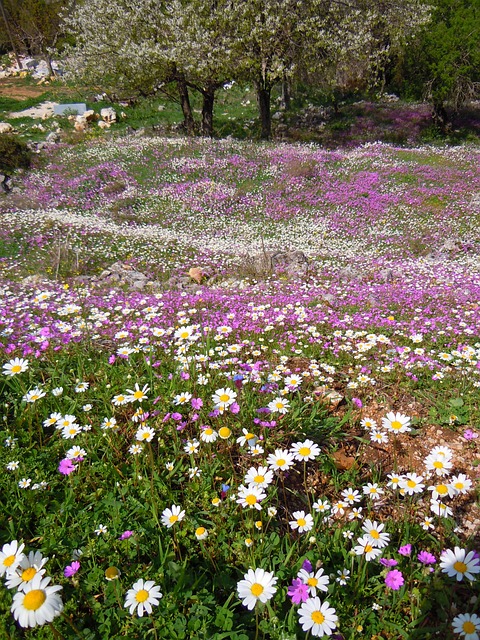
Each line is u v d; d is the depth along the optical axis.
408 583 2.89
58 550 2.94
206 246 15.16
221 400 3.70
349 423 4.52
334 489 3.73
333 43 23.30
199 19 23.19
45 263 12.95
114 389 4.57
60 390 4.12
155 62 23.81
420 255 14.81
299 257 13.33
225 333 6.24
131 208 18.98
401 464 4.03
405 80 33.09
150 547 3.00
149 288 11.01
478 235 16.27
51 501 3.32
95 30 24.81
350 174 21.30
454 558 2.53
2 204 18.61
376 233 16.67
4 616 2.46
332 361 6.04
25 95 36.03
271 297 9.30
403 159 23.30
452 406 4.80
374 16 24.19
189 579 2.75
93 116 31.23
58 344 5.74
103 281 11.55
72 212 18.61
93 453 3.69
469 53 29.27
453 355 6.07
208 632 2.49
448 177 21.08
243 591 2.27
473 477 3.86
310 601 2.28
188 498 3.36
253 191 20.02
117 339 6.25
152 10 24.03
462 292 9.60
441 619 2.73
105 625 2.53
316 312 7.94
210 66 23.44
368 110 34.88
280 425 4.15
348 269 12.38
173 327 6.99
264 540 3.04
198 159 22.45
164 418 3.92
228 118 34.47
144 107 34.16
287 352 6.21
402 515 3.46
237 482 3.58
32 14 43.44
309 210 18.70
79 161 23.25
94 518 3.16
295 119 33.88
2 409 4.30
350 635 2.60
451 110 34.22
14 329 6.73
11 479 3.48
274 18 22.72
